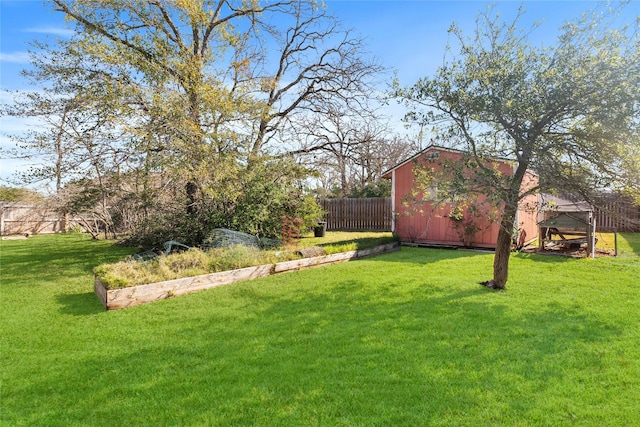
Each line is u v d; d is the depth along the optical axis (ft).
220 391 9.43
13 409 8.88
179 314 15.92
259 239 33.71
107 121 27.07
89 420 8.39
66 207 34.06
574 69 14.79
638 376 9.80
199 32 36.52
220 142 29.48
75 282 22.50
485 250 34.78
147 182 31.07
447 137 17.76
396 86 18.10
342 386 9.53
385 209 56.70
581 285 19.76
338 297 18.20
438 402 8.75
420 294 18.35
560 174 16.02
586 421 7.93
